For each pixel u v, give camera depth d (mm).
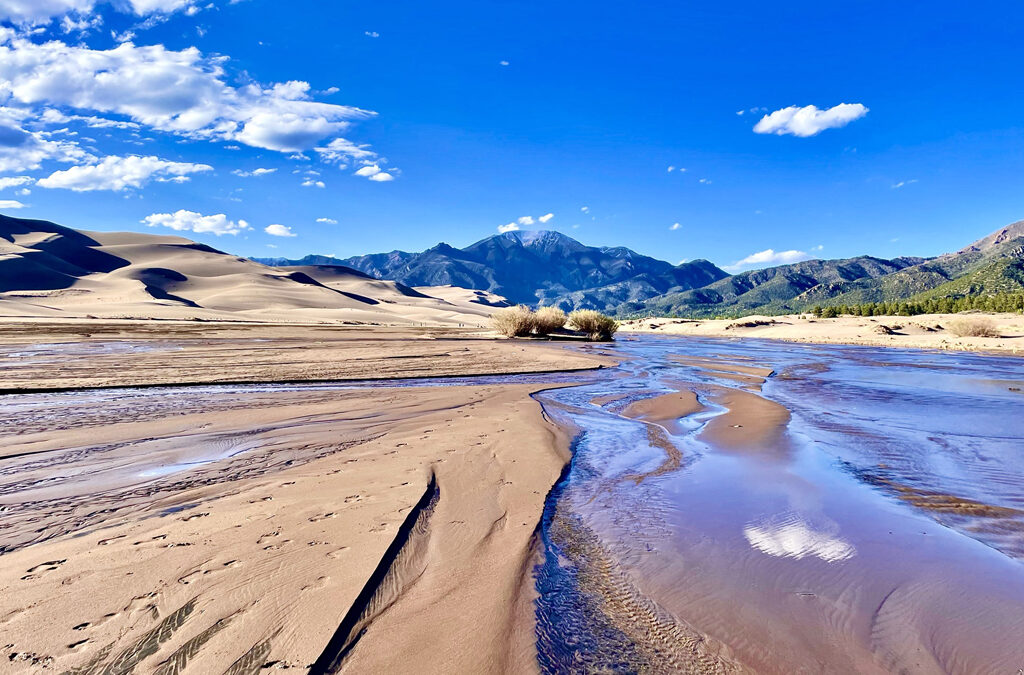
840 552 5234
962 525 5957
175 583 4098
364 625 3670
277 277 197875
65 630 3447
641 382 19453
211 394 14500
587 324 53406
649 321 117750
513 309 53688
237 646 3328
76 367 19781
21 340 33719
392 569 4516
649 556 5098
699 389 17672
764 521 6051
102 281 147125
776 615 4078
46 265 150000
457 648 3469
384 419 11305
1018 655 3562
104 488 6547
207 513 5688
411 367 22578
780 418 12453
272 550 4738
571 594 4316
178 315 90062
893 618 4043
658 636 3760
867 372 23953
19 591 3932
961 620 4016
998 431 11023
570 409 13555
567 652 3514
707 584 4562
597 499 6750
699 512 6320
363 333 55062
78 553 4633
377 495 6348
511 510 6137
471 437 9664
